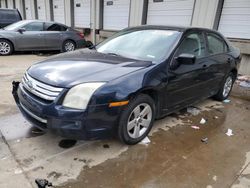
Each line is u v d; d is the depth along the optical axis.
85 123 2.37
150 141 3.05
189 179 2.40
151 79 2.78
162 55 3.11
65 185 2.20
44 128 2.53
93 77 2.48
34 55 9.12
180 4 8.27
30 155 2.59
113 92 2.44
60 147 2.77
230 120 3.91
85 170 2.42
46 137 2.95
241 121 3.90
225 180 2.42
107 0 11.24
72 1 13.41
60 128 2.37
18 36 8.66
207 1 7.34
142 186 2.26
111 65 2.81
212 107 4.47
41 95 2.47
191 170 2.54
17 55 8.91
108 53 3.39
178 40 3.28
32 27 9.00
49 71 2.65
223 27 7.34
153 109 3.01
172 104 3.31
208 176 2.46
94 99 2.35
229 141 3.21
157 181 2.34
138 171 2.46
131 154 2.73
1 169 2.35
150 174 2.43
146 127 3.02
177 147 2.96
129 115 2.67
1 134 2.97
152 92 2.92
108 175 2.37
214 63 3.99
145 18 9.56
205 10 7.45
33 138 2.92
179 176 2.43
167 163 2.63
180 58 3.07
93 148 2.80
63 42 9.68
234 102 4.86
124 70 2.69
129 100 2.58
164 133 3.29
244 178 2.47
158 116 3.18
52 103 2.37
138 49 3.34
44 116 2.41
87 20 12.68
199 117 3.94
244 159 2.81
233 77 5.00
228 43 4.68
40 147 2.74
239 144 3.15
